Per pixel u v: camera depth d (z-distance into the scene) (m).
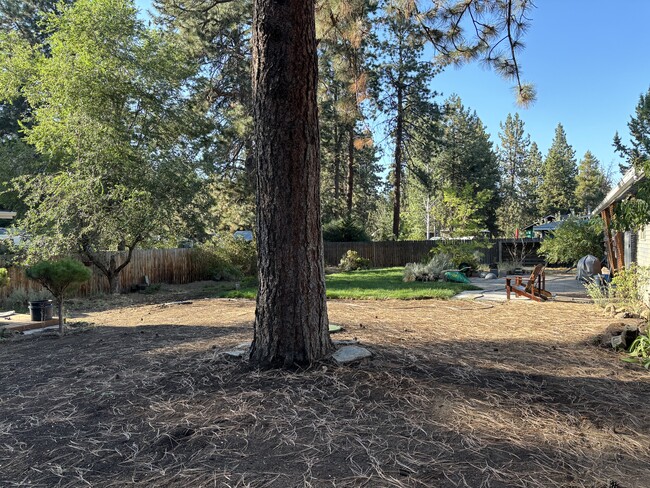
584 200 54.53
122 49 13.54
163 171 13.64
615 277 8.46
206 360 4.13
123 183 13.19
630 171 6.88
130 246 13.67
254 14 3.84
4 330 6.77
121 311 9.77
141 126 14.19
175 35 16.92
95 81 12.85
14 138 22.89
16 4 23.78
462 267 17.50
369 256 24.86
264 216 3.88
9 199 16.20
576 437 2.76
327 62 8.15
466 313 7.86
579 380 3.90
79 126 12.46
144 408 3.15
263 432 2.73
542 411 3.14
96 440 2.71
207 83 17.75
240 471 2.31
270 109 3.77
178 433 2.74
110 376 3.92
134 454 2.52
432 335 5.65
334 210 32.00
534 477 2.26
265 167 3.84
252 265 18.61
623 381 3.92
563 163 58.81
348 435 2.69
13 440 2.75
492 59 6.38
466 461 2.40
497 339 5.56
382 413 3.00
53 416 3.10
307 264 3.89
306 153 3.83
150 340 5.46
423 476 2.25
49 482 2.26
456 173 40.12
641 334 4.98
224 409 3.06
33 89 13.44
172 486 2.19
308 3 3.79
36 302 7.48
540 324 6.69
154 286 14.62
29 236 11.97
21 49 13.81
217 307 9.36
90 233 12.59
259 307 3.96
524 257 22.91
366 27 6.54
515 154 60.28
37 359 4.85
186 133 15.07
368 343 4.83
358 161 34.75
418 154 28.28
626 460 2.50
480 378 3.79
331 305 9.10
